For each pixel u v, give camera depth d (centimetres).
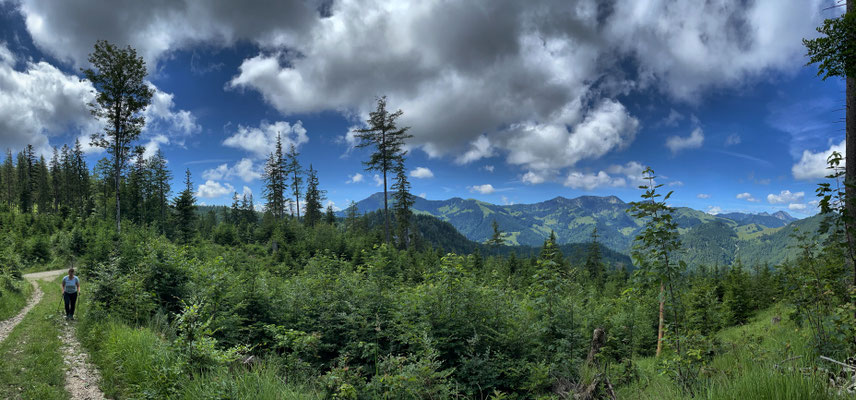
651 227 544
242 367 561
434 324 834
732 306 2264
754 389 352
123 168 3114
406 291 1065
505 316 884
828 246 552
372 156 3922
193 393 485
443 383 615
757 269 3278
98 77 2886
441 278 916
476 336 762
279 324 976
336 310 986
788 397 327
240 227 5025
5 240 3491
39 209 7681
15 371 662
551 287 848
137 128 3088
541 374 682
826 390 338
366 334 895
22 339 866
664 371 562
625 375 769
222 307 988
